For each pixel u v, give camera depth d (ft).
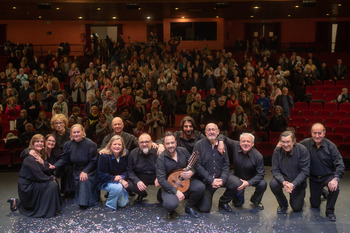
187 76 46.11
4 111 39.11
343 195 21.91
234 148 20.12
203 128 33.19
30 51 61.57
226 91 40.29
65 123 21.66
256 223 18.28
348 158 29.94
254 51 63.05
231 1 49.08
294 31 76.02
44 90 40.22
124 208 20.18
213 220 18.65
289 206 20.35
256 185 19.63
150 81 43.91
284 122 33.06
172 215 19.21
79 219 18.79
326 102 44.88
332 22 74.54
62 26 76.48
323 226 17.92
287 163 19.17
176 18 67.77
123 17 65.46
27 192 18.95
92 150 20.36
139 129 31.19
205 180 19.16
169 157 19.27
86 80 42.27
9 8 53.26
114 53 55.77
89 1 48.67
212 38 68.59
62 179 21.47
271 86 44.01
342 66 51.29
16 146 30.32
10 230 17.63
